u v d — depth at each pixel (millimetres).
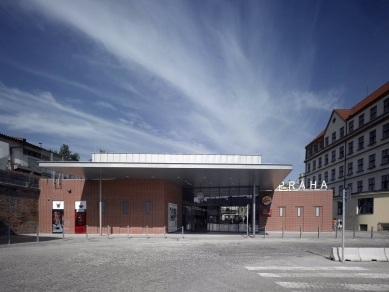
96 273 9969
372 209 41188
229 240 22641
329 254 15359
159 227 27328
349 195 13062
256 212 34562
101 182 27125
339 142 52938
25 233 27188
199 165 21641
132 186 27906
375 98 42250
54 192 28797
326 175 59438
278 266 11602
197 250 16562
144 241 21641
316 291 7918
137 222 27547
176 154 26500
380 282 9039
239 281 8922
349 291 7973
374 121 41875
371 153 42906
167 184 28781
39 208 28766
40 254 14664
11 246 18172
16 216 26312
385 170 39406
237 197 34125
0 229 24641
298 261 12953
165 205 27984
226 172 23609
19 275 9656
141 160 26547
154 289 7906
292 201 34438
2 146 26766
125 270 10508
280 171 22828
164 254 14789
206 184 32188
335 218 53031
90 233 27891
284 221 34250
